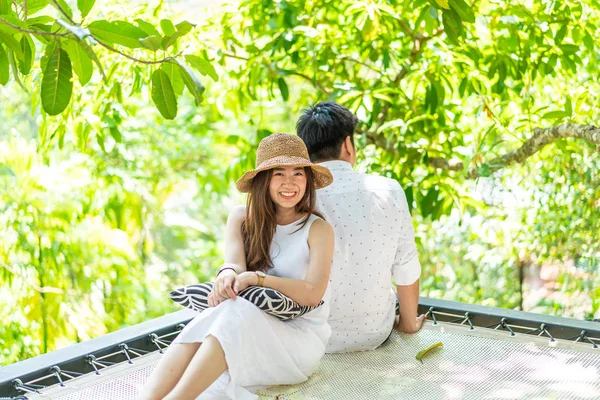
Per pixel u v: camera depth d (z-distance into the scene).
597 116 4.19
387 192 2.62
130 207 6.18
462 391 2.34
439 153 4.24
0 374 2.35
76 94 4.23
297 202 2.38
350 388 2.36
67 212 5.83
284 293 2.26
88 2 1.78
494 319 2.90
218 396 2.18
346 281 2.59
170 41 1.74
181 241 9.74
